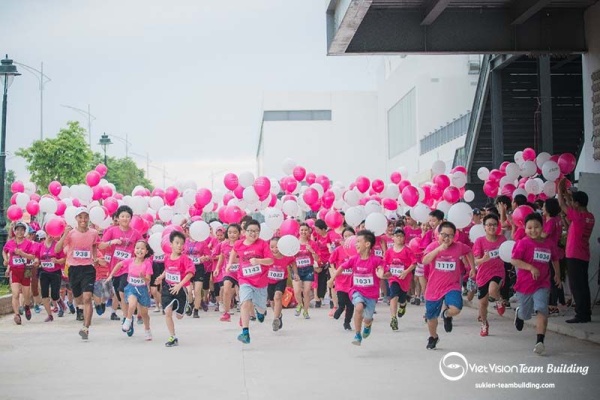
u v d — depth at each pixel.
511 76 22.33
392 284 11.86
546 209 11.63
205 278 16.08
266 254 10.67
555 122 22.91
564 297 13.85
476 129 24.09
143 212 16.48
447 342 10.52
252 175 16.03
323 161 61.41
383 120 58.88
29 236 15.65
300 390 7.29
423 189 18.11
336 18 15.45
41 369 8.72
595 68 16.58
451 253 9.60
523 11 16.19
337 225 15.77
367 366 8.63
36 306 16.12
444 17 16.97
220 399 6.94
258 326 12.94
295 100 61.62
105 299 14.64
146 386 7.61
